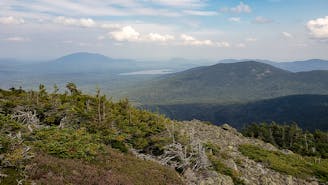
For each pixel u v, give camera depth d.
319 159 40.31
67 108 24.94
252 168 27.45
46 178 12.13
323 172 31.61
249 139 42.25
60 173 12.86
